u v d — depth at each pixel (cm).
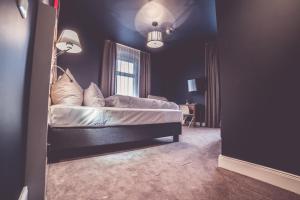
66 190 119
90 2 362
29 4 78
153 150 241
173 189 123
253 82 151
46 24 103
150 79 662
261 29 148
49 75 101
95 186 126
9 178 59
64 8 383
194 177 145
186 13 398
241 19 166
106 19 431
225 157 168
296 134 121
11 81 57
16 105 67
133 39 556
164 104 314
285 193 118
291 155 123
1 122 49
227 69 176
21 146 82
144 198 110
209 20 430
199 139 331
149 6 375
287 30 130
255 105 149
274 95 135
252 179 141
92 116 201
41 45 101
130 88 603
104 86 521
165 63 711
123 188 123
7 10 49
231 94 170
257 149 145
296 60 124
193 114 573
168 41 567
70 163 178
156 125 271
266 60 142
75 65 477
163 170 161
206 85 583
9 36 53
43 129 98
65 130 182
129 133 236
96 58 521
